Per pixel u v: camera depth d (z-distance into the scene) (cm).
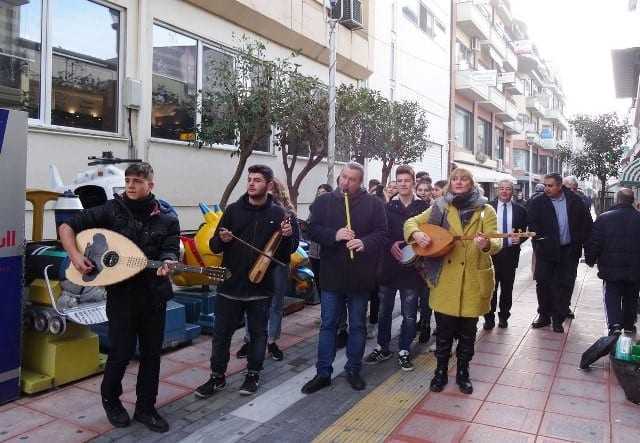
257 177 440
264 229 446
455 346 615
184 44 945
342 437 383
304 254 646
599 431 394
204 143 875
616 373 465
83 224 379
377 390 472
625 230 590
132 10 828
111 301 380
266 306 459
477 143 2970
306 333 643
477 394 465
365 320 479
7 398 418
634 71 1678
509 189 679
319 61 1334
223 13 1002
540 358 566
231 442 373
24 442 362
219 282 420
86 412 409
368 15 1532
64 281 447
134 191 382
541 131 5319
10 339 416
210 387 447
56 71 732
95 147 771
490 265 466
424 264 475
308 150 1011
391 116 1130
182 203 933
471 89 2552
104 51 800
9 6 668
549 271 677
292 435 384
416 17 1986
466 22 2630
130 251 371
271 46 1153
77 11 756
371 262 464
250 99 767
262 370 516
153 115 892
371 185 827
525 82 4925
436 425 404
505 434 389
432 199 657
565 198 677
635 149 1816
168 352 555
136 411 395
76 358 461
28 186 684
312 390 463
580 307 823
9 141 402
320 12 1273
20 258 418
